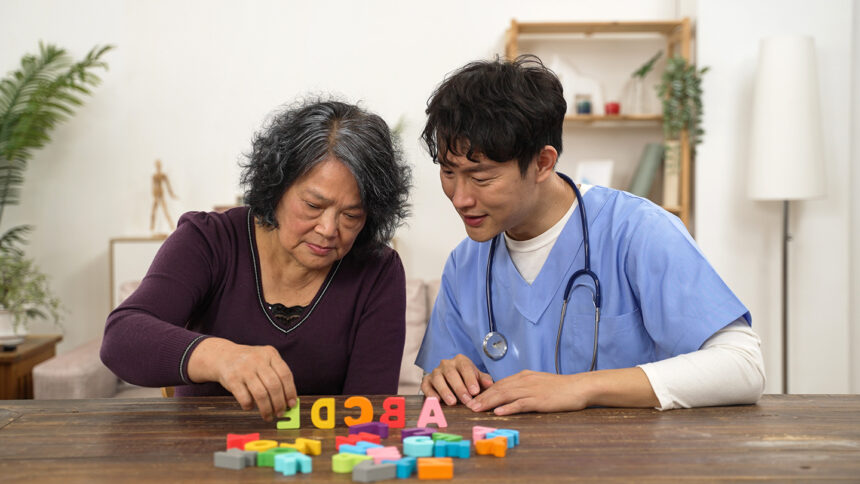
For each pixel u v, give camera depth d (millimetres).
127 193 3385
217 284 1280
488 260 1331
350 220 1149
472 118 1033
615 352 1233
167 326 1078
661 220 1203
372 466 747
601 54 3420
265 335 1276
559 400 1016
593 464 789
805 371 3164
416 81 3410
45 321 3383
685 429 923
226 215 1322
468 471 771
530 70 1104
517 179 1078
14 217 3361
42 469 781
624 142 3416
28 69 3217
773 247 3168
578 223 1263
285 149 1118
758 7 3133
